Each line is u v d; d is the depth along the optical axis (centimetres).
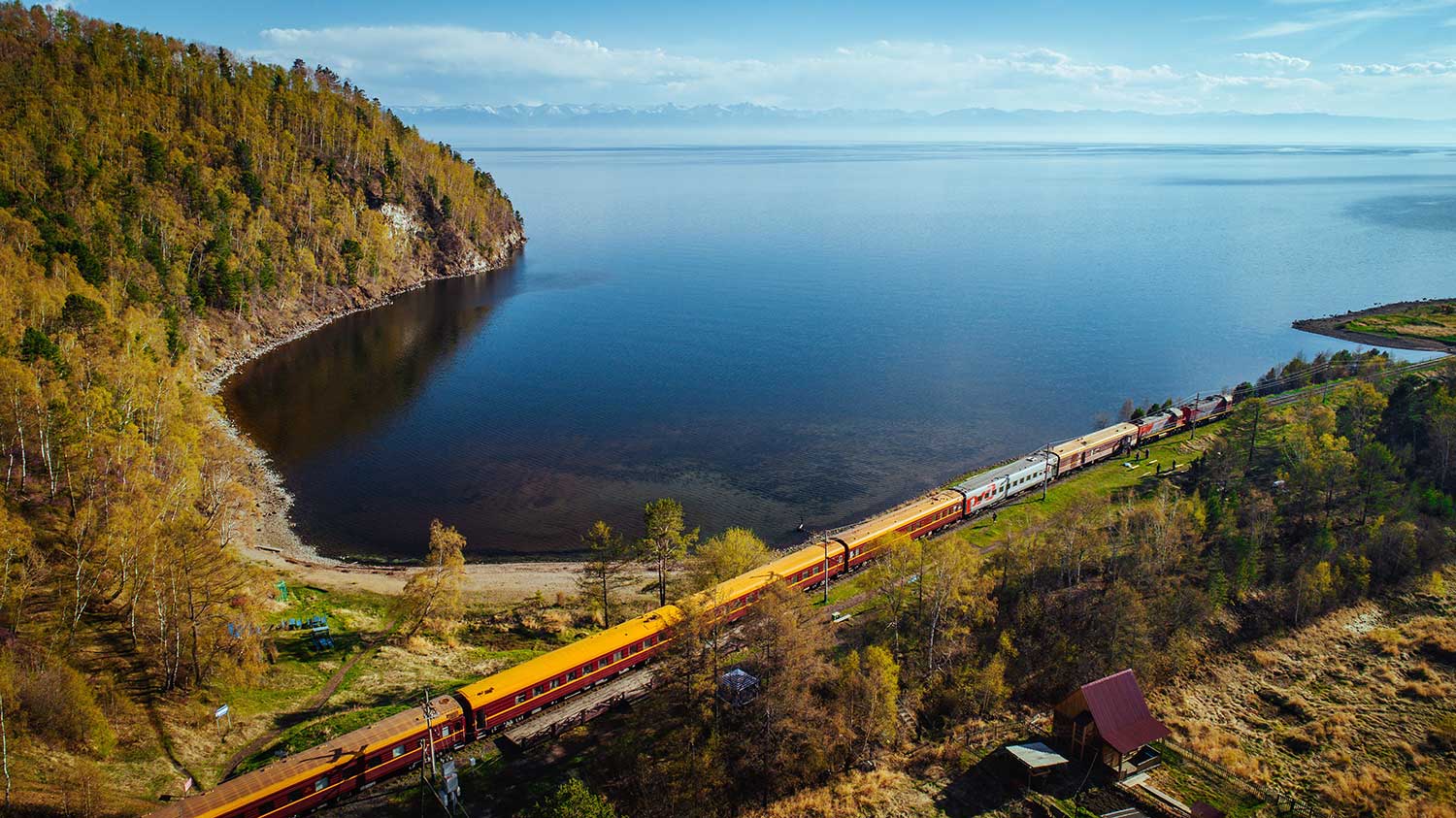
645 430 14838
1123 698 6550
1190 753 6831
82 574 6956
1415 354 19175
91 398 8681
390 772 6153
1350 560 9181
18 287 10894
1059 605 8412
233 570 7262
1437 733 7175
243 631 7019
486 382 17362
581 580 9225
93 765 5612
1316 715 7469
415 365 18462
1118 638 7731
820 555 9206
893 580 7775
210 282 18075
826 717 6378
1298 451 10925
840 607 8775
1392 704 7606
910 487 12756
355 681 7281
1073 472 12625
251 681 6900
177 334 14562
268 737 6412
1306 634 8650
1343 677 8006
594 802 4781
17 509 7650
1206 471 11650
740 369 18550
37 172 16175
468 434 14488
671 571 9988
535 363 18825
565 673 7075
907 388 17338
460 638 8356
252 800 5441
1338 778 6650
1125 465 12875
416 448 13800
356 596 9119
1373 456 10231
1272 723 7400
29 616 6606
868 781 6288
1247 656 8338
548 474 12912
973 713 7194
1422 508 10306
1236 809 6178
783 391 17050
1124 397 16912
